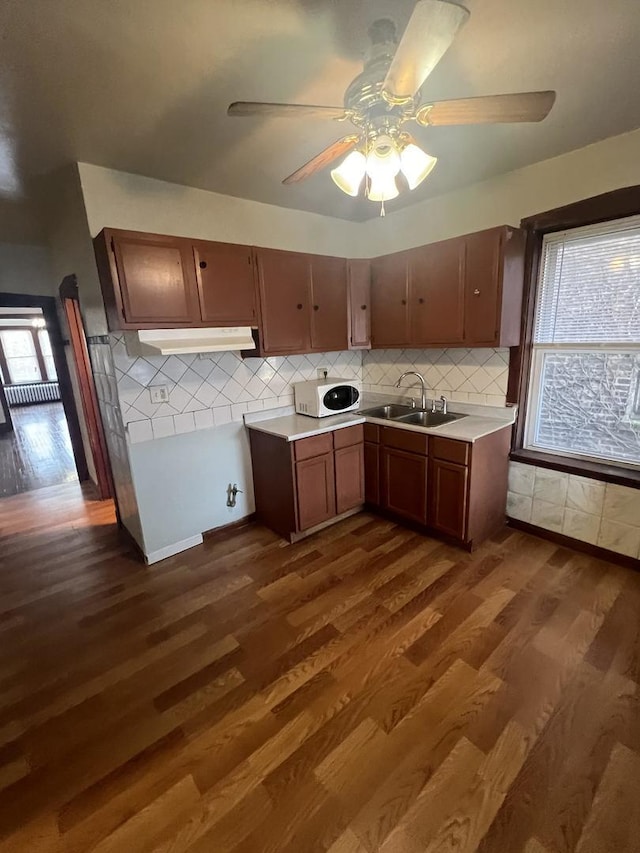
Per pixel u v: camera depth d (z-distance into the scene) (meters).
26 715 1.72
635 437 2.46
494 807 1.31
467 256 2.63
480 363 3.01
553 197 2.44
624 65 1.56
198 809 1.34
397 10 1.24
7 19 1.21
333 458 3.07
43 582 2.68
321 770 1.44
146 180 2.45
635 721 1.56
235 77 1.56
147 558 2.81
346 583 2.48
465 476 2.60
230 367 3.05
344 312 3.22
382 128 1.38
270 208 3.03
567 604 2.20
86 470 4.64
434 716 1.62
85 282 2.70
